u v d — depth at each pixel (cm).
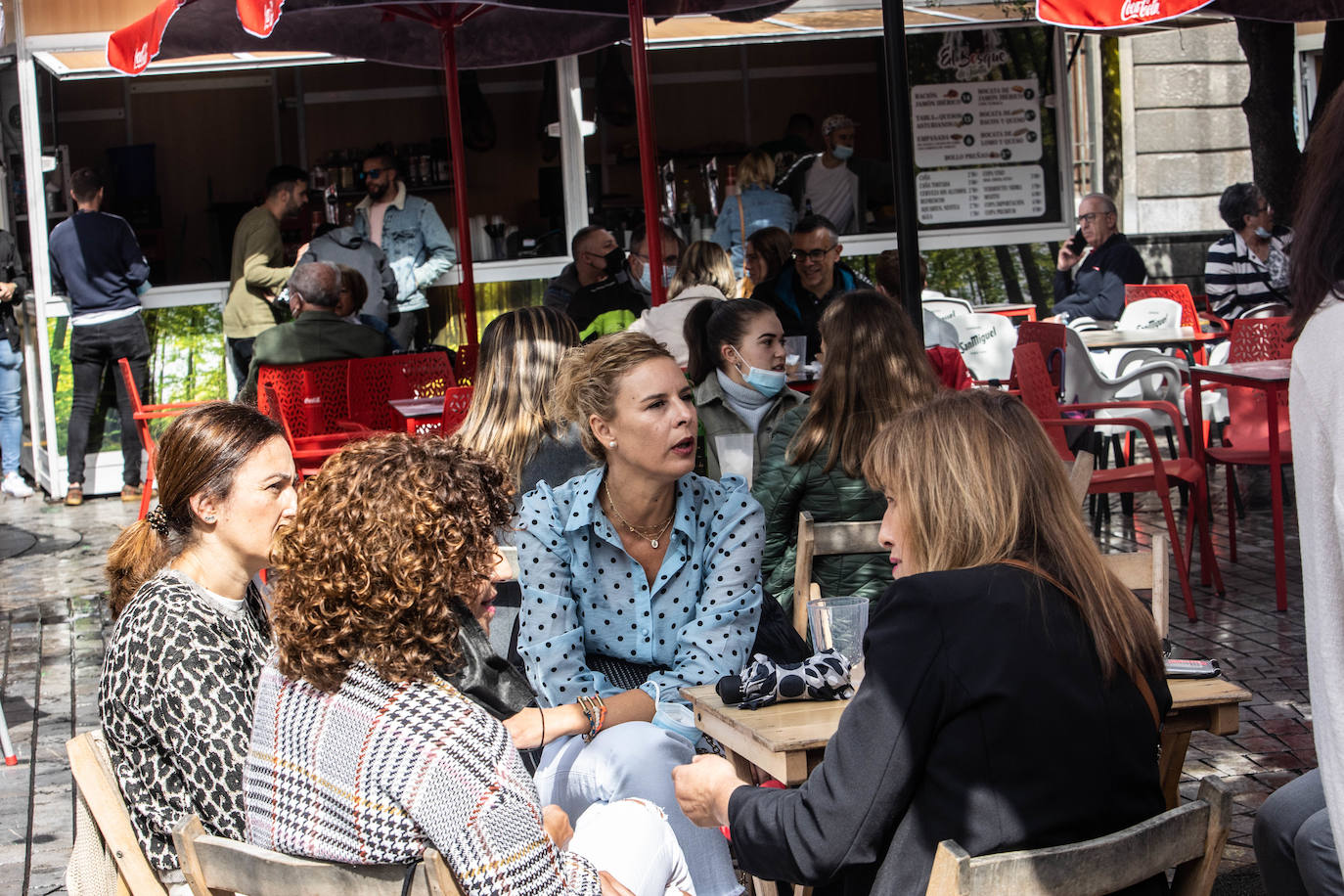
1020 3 1177
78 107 1161
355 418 771
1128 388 888
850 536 377
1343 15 726
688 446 305
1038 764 202
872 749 205
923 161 1190
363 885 190
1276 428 600
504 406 395
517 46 825
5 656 619
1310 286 186
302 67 1195
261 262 1016
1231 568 682
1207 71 1355
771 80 1272
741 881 330
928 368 400
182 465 259
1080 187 1369
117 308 979
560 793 301
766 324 496
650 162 625
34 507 993
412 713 196
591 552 314
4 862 401
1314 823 228
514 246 1150
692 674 307
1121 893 195
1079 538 217
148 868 223
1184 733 277
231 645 251
